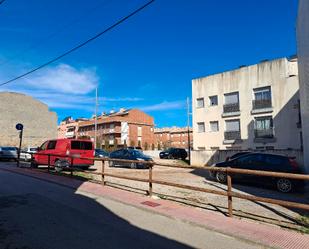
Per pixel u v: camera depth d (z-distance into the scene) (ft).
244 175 44.11
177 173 59.62
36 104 171.53
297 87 89.71
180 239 17.81
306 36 46.34
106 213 23.62
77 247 15.96
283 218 23.45
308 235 18.57
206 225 20.18
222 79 108.27
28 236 17.54
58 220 21.13
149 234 18.61
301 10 49.96
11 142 159.43
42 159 59.36
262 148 95.76
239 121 102.73
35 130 168.96
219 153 86.58
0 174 49.60
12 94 162.61
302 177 18.54
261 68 97.86
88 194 31.83
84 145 58.29
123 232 18.83
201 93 114.62
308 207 18.13
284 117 91.61
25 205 25.55
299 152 69.00
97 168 68.39
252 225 20.48
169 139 308.40
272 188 43.14
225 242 17.48
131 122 230.68
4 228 19.02
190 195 32.89
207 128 111.75
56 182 39.34
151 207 25.20
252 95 99.76
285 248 16.17
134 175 54.03
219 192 23.40
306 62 48.37
